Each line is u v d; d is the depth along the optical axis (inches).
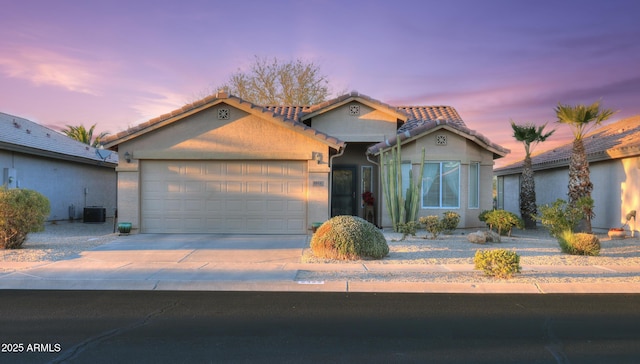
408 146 732.0
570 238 513.3
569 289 363.6
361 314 291.7
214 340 240.1
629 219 688.4
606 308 309.0
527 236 703.1
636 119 922.1
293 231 647.1
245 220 648.4
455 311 299.9
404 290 361.7
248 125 645.9
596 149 777.6
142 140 646.5
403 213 676.7
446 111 923.4
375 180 818.8
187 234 642.2
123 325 265.9
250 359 213.5
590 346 233.8
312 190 644.7
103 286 370.0
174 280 376.8
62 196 879.1
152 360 211.5
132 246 540.7
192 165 649.6
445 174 732.7
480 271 417.4
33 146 772.0
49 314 288.4
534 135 817.5
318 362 210.4
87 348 227.0
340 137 803.4
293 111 913.5
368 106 802.8
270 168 649.6
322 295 344.5
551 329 262.1
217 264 440.8
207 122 646.5
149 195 650.2
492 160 769.6
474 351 225.9
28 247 527.8
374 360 213.5
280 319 279.4
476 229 747.4
